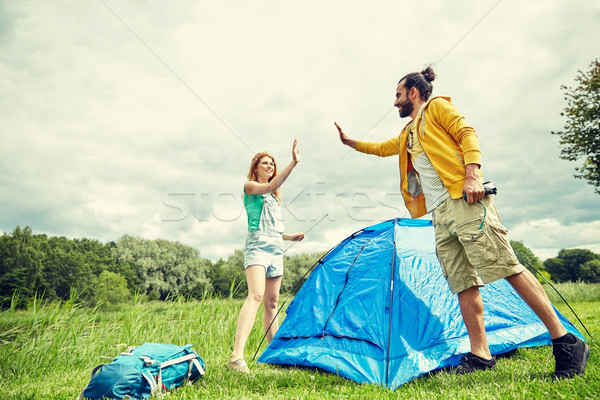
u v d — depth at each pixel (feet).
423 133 7.70
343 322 9.25
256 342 16.63
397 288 8.84
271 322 10.59
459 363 8.23
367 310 9.00
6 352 12.21
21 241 197.36
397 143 9.86
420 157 7.84
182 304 18.38
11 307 14.42
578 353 6.20
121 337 15.53
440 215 7.42
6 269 188.75
